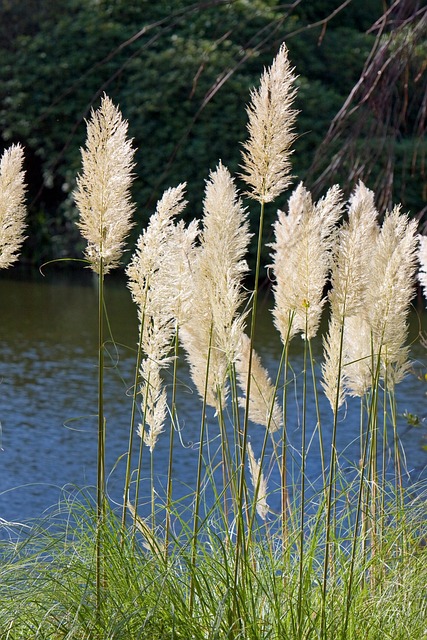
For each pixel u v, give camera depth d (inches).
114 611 163.9
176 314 176.4
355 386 199.9
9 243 166.6
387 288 174.4
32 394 511.5
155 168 998.4
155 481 362.3
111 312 789.2
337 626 167.6
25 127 1051.3
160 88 983.6
